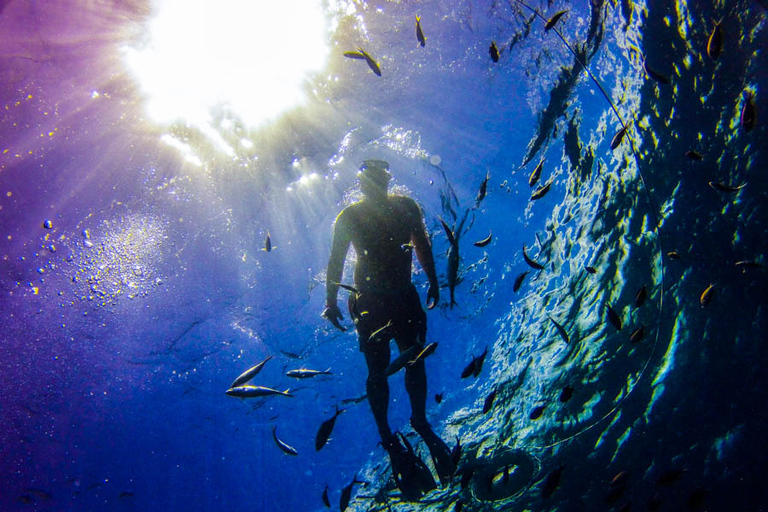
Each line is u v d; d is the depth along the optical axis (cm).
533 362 342
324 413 431
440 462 279
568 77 362
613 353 282
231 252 434
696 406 219
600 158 352
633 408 246
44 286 427
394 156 410
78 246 439
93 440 414
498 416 334
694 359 232
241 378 212
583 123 363
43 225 440
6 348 410
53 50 504
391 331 290
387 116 421
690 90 268
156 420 425
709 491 187
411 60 421
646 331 270
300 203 429
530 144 388
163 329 426
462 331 412
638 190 305
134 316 430
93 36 518
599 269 327
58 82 502
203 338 425
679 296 255
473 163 399
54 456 406
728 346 220
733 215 234
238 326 425
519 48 377
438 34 414
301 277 417
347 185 412
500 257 400
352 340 424
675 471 179
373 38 434
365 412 430
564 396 215
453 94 407
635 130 312
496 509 248
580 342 312
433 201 396
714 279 238
